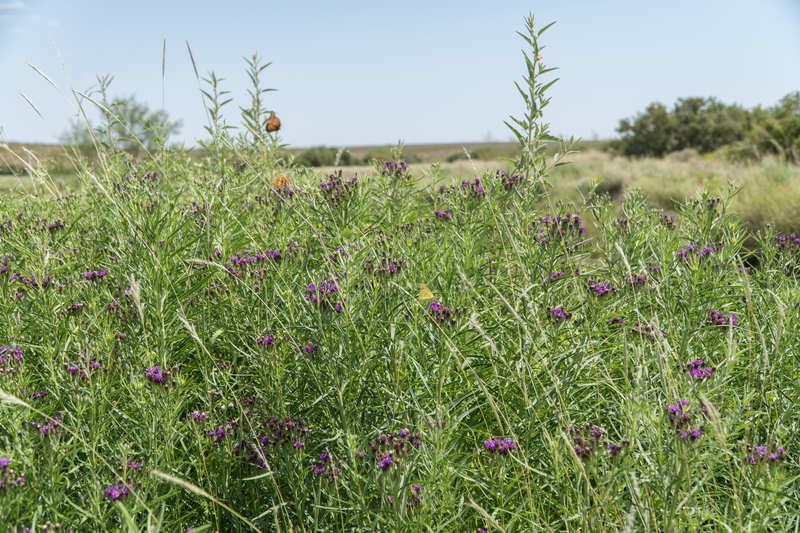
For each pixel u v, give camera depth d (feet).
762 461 6.05
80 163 13.30
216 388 8.46
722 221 11.32
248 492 7.14
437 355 8.06
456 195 11.96
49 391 7.73
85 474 6.61
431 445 6.73
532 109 10.65
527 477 6.97
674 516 5.91
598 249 12.34
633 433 6.26
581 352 8.32
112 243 10.37
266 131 15.23
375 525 6.13
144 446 7.43
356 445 6.43
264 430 7.34
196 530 5.09
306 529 6.83
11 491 5.35
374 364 8.18
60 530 5.23
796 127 70.54
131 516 5.59
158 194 11.62
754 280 10.94
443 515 6.88
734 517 6.47
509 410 8.27
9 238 10.98
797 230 28.37
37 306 8.75
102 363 7.06
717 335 9.30
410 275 9.87
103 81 14.37
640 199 13.11
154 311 7.82
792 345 9.22
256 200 12.86
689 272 9.34
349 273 7.91
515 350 8.45
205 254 9.90
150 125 15.14
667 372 6.99
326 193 10.91
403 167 12.86
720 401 6.84
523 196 11.02
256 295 8.95
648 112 131.75
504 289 10.28
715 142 122.11
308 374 8.09
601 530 5.92
